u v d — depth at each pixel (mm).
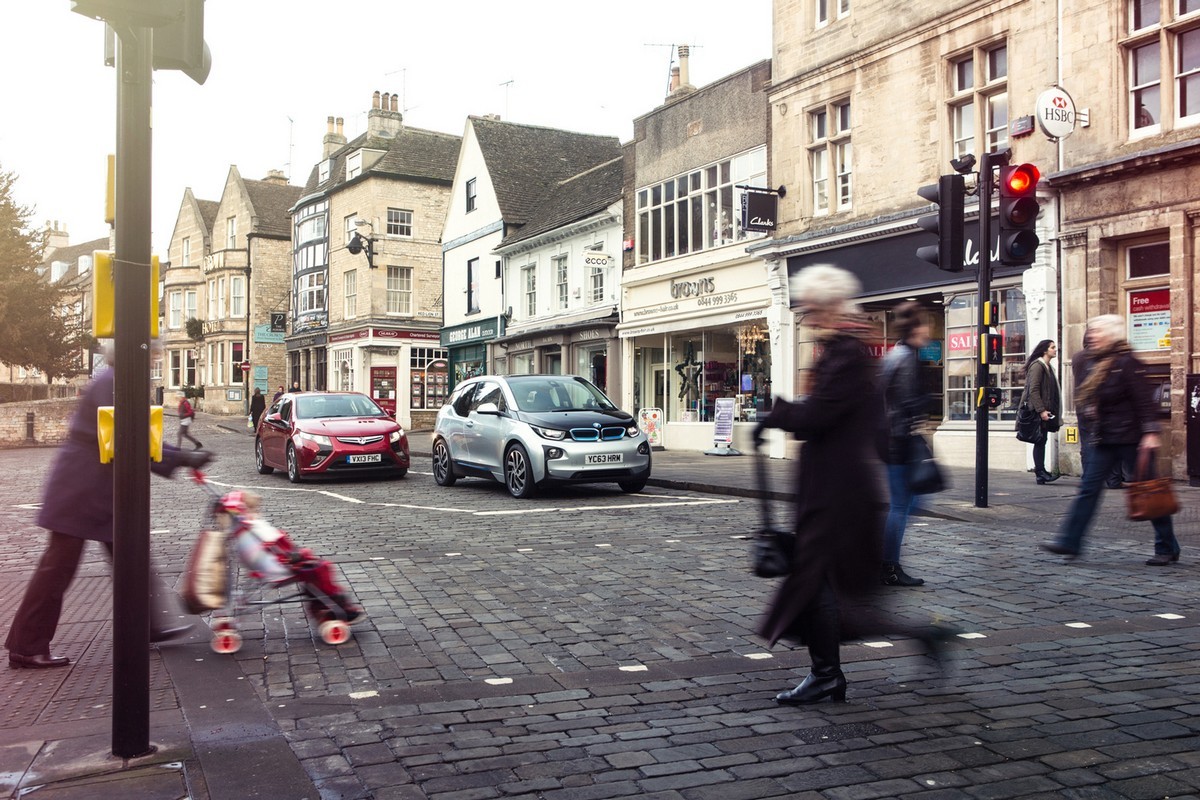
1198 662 4766
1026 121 14422
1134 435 7230
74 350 42906
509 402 13477
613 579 7082
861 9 17609
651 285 23750
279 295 51094
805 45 18938
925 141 16391
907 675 4582
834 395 3932
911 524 9695
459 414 14617
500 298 32062
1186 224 12406
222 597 5324
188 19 3496
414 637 5473
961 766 3428
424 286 40938
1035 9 14430
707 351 22281
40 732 3807
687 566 7574
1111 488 12133
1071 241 13875
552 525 10000
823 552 3975
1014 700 4176
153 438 3578
